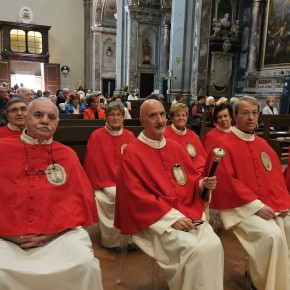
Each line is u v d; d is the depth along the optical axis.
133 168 2.53
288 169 3.21
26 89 5.04
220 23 13.16
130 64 18.39
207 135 4.37
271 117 6.06
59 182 2.36
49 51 24.34
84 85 25.64
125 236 2.77
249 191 2.68
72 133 4.15
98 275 2.02
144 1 18.20
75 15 24.83
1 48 22.42
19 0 23.03
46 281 1.93
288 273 2.43
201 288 2.12
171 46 13.80
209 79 13.49
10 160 2.32
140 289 2.68
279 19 12.14
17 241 2.15
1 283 1.85
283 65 12.05
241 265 3.08
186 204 2.59
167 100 13.98
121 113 3.84
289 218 2.71
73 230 2.31
